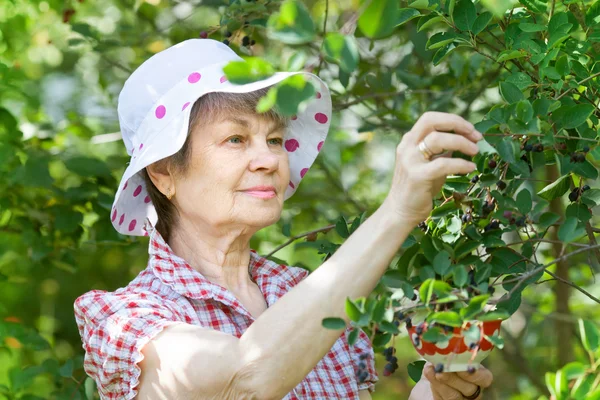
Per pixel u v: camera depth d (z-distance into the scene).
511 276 2.18
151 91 2.39
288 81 1.72
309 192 4.87
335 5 3.70
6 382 3.96
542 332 5.08
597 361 1.78
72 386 3.88
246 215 2.30
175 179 2.36
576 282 4.75
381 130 4.67
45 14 4.84
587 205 2.21
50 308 5.77
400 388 6.15
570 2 2.39
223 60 2.40
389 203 1.89
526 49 2.29
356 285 1.88
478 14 2.33
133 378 2.07
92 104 5.03
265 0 3.11
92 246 4.79
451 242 2.05
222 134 2.29
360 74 4.22
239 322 2.31
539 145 2.05
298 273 2.56
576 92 2.31
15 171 4.06
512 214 2.06
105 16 4.91
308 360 1.90
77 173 4.13
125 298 2.22
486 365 5.03
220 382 1.94
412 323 1.98
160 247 2.34
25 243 4.20
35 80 4.95
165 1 4.70
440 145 1.83
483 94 4.11
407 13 2.33
